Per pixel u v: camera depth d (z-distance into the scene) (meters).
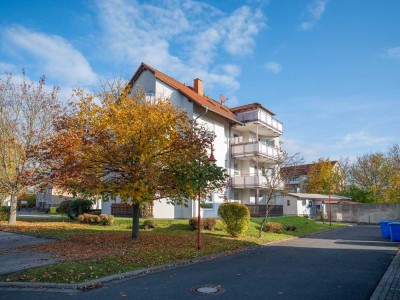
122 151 13.05
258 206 28.81
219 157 29.16
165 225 19.78
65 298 6.93
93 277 8.50
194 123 14.38
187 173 13.11
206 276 8.96
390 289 7.48
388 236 20.56
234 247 14.47
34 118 21.81
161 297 6.93
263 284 8.03
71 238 14.97
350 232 25.39
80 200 25.52
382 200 47.34
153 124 13.14
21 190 21.34
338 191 52.88
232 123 31.50
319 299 6.77
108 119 13.28
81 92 14.84
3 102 21.64
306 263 11.02
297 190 53.66
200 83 33.12
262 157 31.28
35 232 16.98
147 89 27.16
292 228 23.23
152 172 12.39
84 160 13.07
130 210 24.84
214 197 27.44
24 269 8.97
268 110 34.47
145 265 10.09
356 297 6.93
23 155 20.56
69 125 13.43
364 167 54.34
